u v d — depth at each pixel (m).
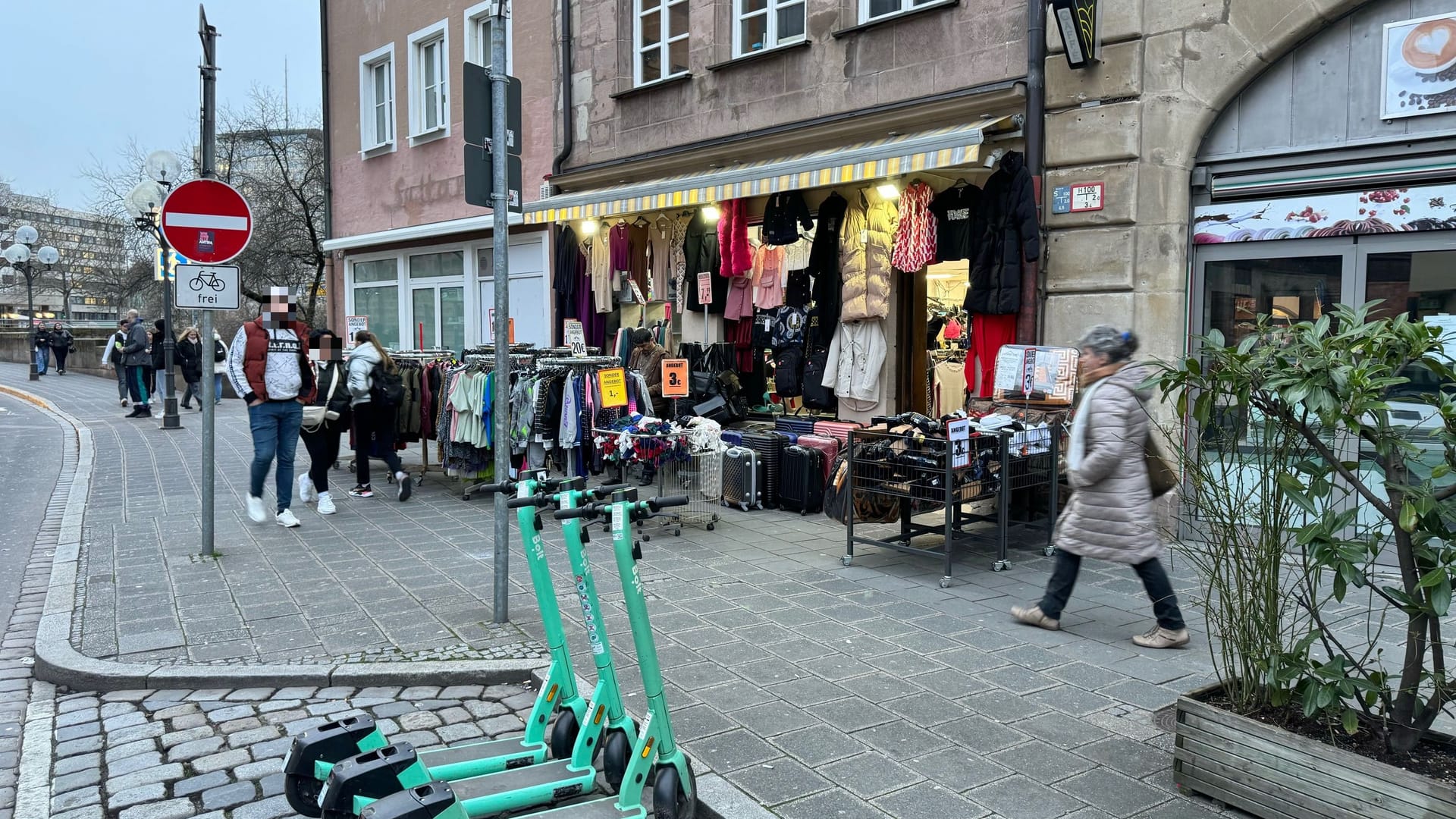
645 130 12.01
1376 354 3.14
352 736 3.14
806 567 6.86
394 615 5.72
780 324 10.07
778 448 9.21
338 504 9.49
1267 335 3.47
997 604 5.89
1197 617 5.57
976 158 7.38
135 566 6.90
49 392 24.09
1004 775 3.62
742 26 10.94
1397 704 3.18
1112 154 7.45
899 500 7.15
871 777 3.62
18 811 3.52
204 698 4.59
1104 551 5.12
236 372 8.03
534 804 3.29
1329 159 6.75
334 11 18.00
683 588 6.30
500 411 5.47
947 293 9.78
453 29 15.20
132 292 37.62
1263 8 6.77
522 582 6.49
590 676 4.67
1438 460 5.90
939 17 8.75
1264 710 3.49
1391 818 2.89
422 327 15.12
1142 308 7.43
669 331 11.56
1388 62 6.46
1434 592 2.97
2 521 8.88
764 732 4.02
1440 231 6.33
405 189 16.61
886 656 4.95
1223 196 7.18
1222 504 3.55
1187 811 3.33
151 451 13.26
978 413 8.00
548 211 11.72
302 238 27.45
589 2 12.68
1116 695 4.42
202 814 3.48
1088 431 5.16
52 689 4.80
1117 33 7.38
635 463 8.95
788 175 8.77
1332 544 3.18
